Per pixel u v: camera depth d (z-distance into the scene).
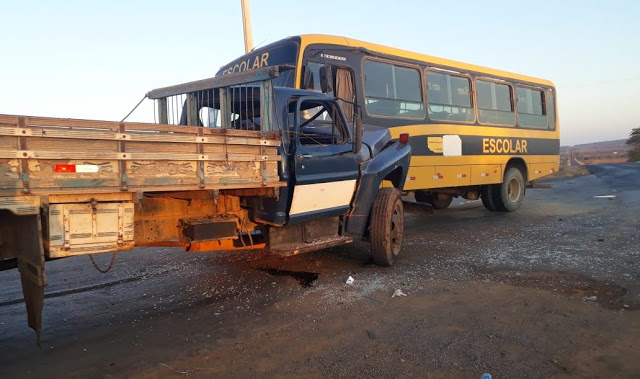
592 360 3.87
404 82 10.55
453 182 11.60
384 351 4.11
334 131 6.67
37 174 3.40
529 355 3.97
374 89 9.85
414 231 10.31
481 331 4.49
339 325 4.74
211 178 4.46
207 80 6.06
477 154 12.30
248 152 4.86
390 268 6.97
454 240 9.05
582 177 27.80
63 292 6.10
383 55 10.05
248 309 5.32
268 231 6.05
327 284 6.20
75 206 3.67
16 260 4.23
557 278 6.14
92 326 4.89
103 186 3.71
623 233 8.89
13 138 3.27
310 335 4.52
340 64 9.20
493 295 5.54
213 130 4.45
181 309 5.38
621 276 6.11
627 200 14.23
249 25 14.65
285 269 7.05
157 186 4.04
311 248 6.16
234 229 5.32
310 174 5.93
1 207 3.26
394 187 7.68
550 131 15.31
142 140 3.90
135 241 4.84
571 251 7.63
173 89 6.55
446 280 6.24
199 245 5.43
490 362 3.86
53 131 3.41
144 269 7.26
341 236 6.81
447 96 11.65
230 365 3.94
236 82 5.74
